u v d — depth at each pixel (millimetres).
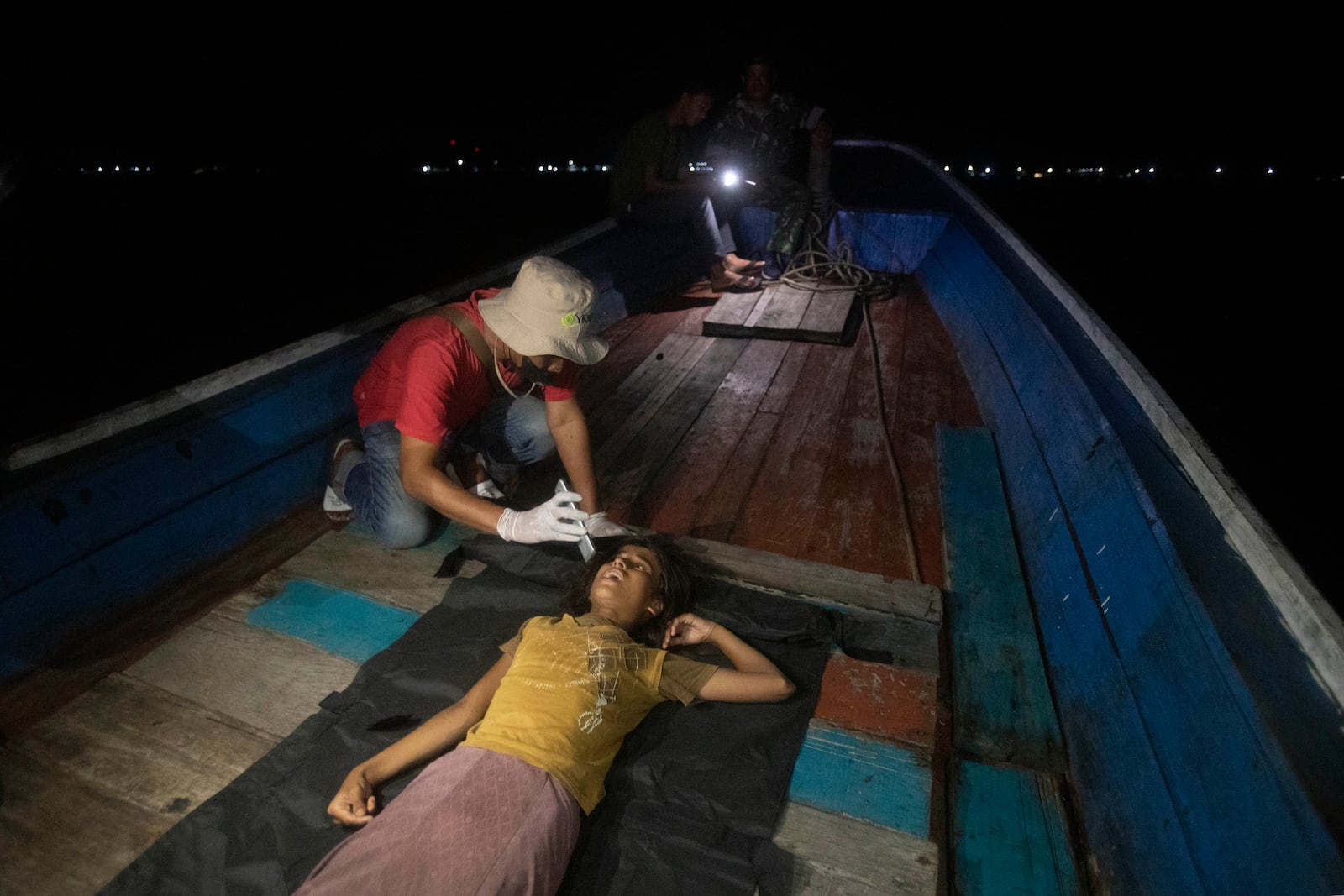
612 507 3242
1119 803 1794
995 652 2469
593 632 2096
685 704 2152
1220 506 2043
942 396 4312
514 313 2492
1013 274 4578
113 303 7137
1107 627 2172
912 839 1896
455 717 1988
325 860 1571
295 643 2477
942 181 7465
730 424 3969
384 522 2824
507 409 3104
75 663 2354
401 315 3613
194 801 1955
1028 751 2121
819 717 2244
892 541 3057
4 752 2059
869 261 6609
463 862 1556
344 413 3326
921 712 2266
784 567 2807
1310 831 1232
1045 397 3391
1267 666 1555
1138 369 2898
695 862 1819
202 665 2375
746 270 5875
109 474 2445
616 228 5820
